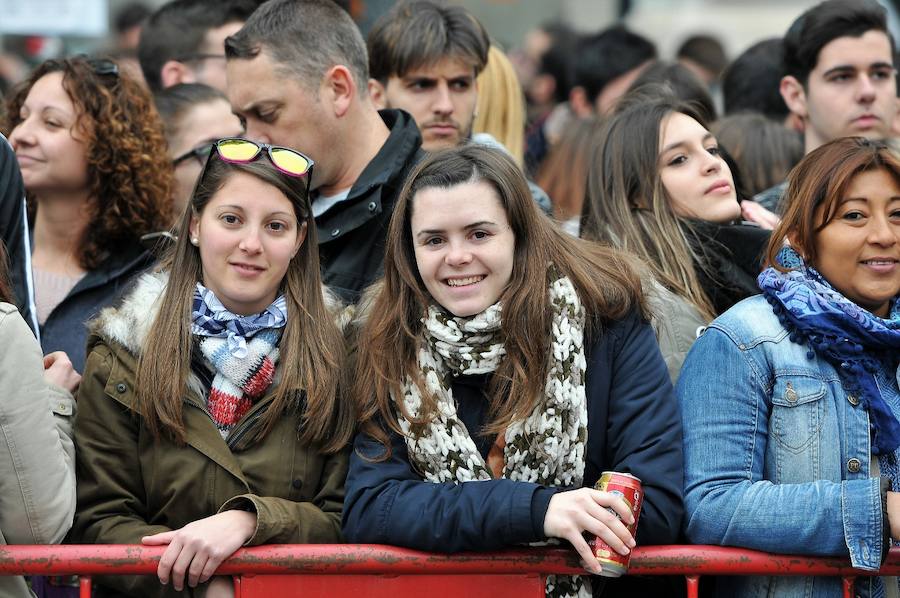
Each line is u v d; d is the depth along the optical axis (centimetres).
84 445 1234
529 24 4259
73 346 1541
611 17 4850
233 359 1229
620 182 1512
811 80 1969
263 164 1255
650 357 1224
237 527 1158
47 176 1562
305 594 1158
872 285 1228
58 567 1132
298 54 1519
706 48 3231
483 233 1186
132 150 1590
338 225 1520
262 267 1245
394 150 1552
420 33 1881
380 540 1168
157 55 2286
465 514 1138
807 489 1154
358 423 1237
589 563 1110
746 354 1210
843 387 1192
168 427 1209
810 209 1241
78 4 3175
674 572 1157
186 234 1275
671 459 1187
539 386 1173
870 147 1241
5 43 3672
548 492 1141
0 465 1147
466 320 1191
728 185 1520
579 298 1205
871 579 1186
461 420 1212
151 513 1228
